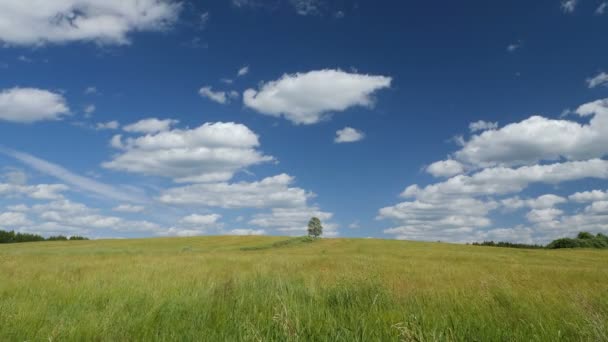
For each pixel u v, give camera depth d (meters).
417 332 4.07
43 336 4.66
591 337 4.25
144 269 15.18
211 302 6.45
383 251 57.88
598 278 15.56
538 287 9.28
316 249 68.25
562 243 109.38
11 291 8.34
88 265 18.62
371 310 5.70
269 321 4.91
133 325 5.09
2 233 134.62
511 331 4.57
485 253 56.31
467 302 6.27
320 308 5.93
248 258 26.75
